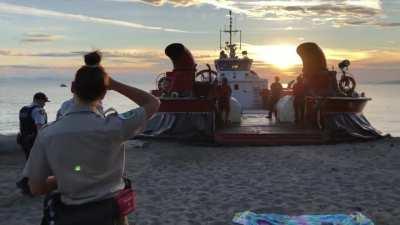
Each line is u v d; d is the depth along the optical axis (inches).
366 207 328.2
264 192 373.1
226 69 1058.7
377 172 453.1
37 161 118.6
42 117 350.6
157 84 745.0
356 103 700.7
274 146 649.0
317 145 655.1
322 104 693.3
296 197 357.1
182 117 687.1
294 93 764.6
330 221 284.8
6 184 386.9
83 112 119.9
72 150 116.0
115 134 118.3
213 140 661.3
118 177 122.0
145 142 653.9
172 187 390.6
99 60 128.6
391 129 5944.9
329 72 725.3
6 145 587.2
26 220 291.7
